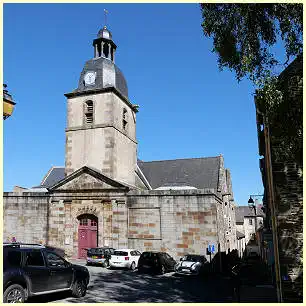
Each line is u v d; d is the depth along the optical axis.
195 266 18.08
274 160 11.02
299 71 8.05
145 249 21.92
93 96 25.86
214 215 21.06
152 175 31.95
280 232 10.70
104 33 27.77
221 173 30.12
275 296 11.76
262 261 30.11
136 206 22.66
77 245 23.52
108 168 24.33
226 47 7.86
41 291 9.56
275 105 7.55
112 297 11.73
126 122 27.86
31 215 24.98
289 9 7.31
